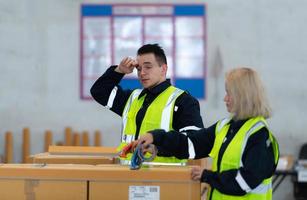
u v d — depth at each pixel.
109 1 12.48
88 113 12.56
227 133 4.65
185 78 12.44
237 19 12.41
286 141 12.38
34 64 12.59
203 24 12.41
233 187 4.31
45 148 12.43
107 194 4.52
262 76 12.42
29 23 12.57
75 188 4.53
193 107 5.76
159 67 5.94
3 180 4.57
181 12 12.41
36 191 4.55
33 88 12.59
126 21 12.48
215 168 4.61
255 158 4.34
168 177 4.50
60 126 12.56
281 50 12.40
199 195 4.48
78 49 12.56
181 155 4.91
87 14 12.52
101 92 6.34
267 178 4.48
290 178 12.05
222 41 12.40
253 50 12.41
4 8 12.59
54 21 12.55
